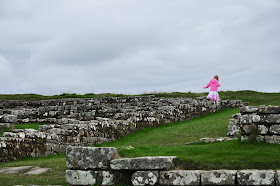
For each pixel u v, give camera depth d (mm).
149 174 9734
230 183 9156
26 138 17047
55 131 19172
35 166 13586
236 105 33594
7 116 22500
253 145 12211
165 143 19797
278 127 12117
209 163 10125
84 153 10320
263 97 40031
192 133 22016
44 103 38219
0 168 13617
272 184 8898
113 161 10086
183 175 9477
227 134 20234
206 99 35656
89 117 29562
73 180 10211
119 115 25969
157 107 28906
